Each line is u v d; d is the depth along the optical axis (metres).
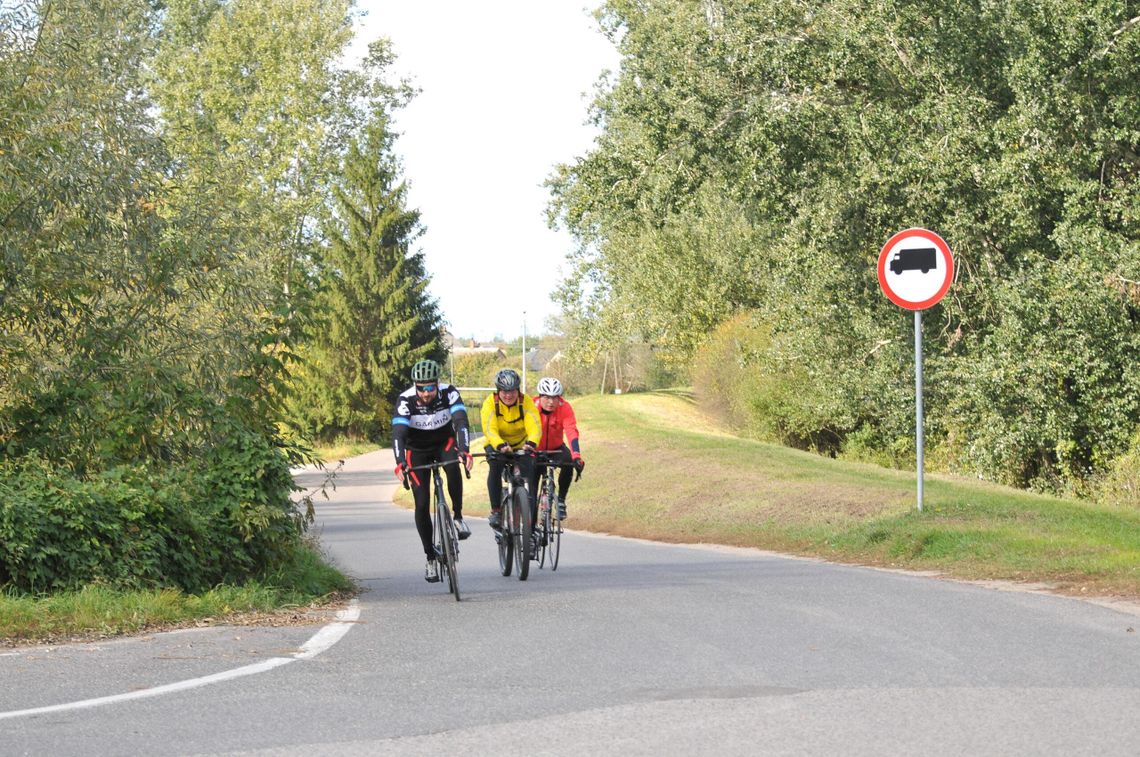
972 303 28.84
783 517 21.42
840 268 29.84
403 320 87.62
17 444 12.90
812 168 28.70
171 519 11.54
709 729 6.01
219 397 14.10
